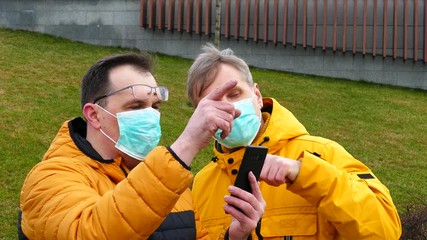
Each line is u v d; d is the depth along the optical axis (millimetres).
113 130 2834
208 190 3352
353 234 2828
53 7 15078
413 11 14883
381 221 2842
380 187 3006
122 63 2879
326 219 2934
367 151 9750
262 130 3180
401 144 10250
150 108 2875
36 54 12977
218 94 2318
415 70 14906
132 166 2953
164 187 2223
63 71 11961
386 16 14836
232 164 3076
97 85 2850
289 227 3057
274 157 2814
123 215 2217
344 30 14844
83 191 2471
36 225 2461
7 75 11188
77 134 2842
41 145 8344
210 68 3062
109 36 15094
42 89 10695
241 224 2521
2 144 8141
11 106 9609
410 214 5992
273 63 15000
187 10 15039
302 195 2848
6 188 7082
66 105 10055
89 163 2740
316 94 12695
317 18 14977
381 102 12719
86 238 2248
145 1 15062
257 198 2553
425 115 12062
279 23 15023
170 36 15117
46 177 2561
